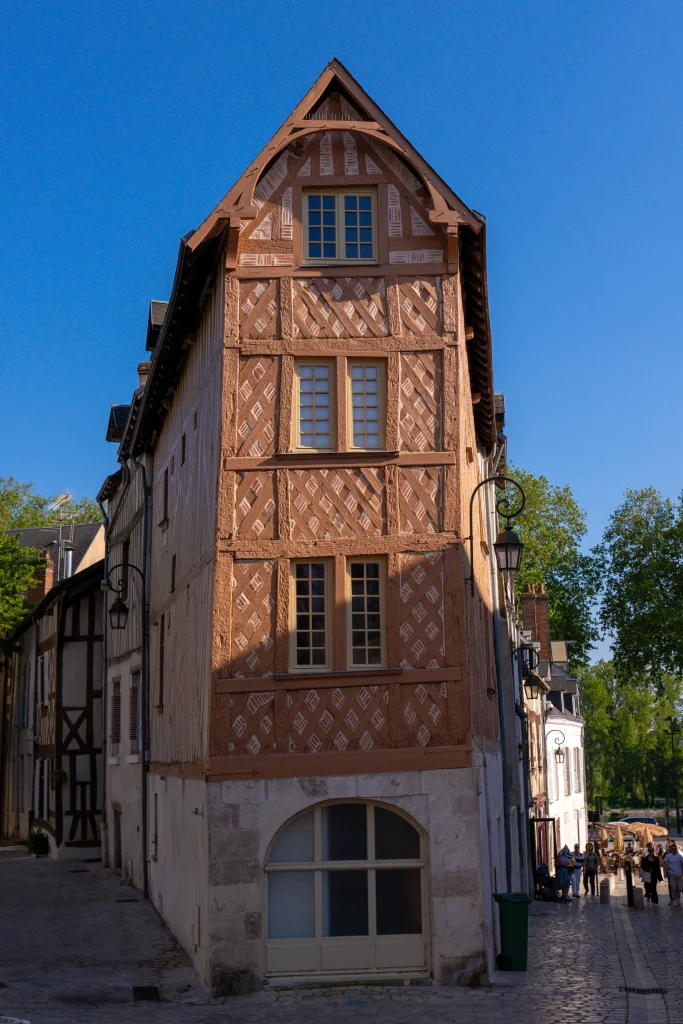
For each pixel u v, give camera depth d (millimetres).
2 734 43844
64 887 24656
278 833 14453
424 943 14328
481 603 18062
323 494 15188
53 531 50000
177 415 20094
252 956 14086
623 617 45281
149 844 22391
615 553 45938
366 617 14992
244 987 14000
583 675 89750
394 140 15820
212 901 14188
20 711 40562
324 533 15102
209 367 16578
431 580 14977
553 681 48562
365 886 14445
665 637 44375
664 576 45219
